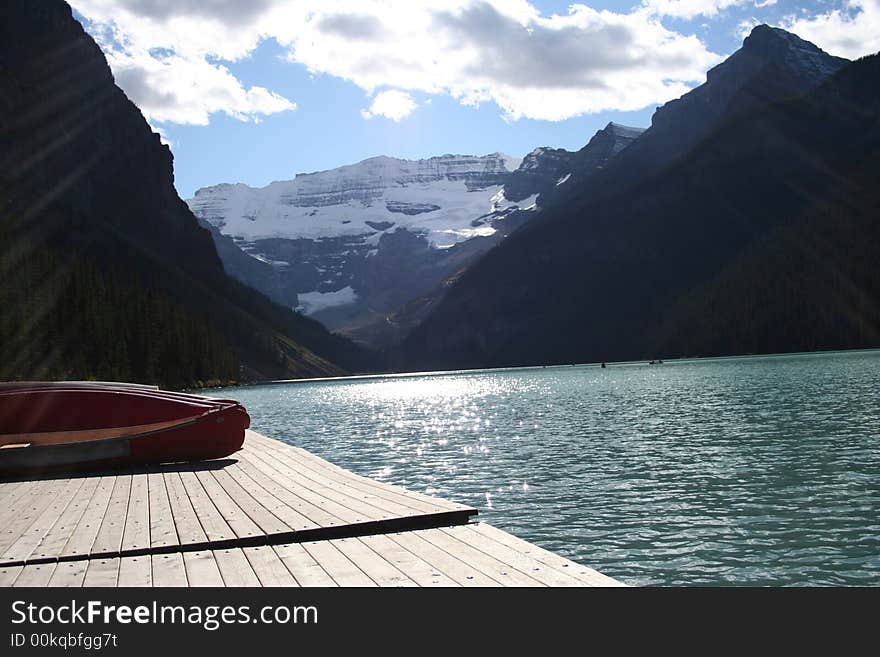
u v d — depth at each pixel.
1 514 13.04
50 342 115.88
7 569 9.26
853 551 13.70
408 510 11.70
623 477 22.27
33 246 146.12
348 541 10.30
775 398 50.38
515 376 162.50
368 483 15.35
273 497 13.83
